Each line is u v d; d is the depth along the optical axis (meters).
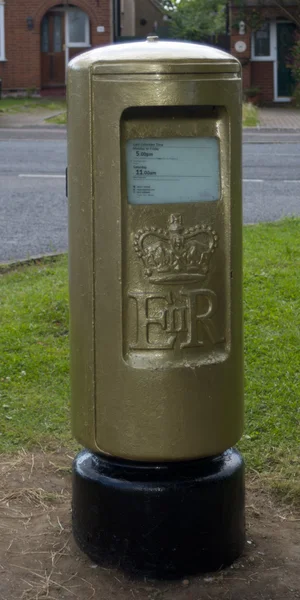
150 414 3.06
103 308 3.06
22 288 7.01
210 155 3.06
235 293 3.16
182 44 3.06
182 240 3.03
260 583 3.16
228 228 3.10
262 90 30.14
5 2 31.22
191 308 3.06
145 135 3.00
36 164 15.41
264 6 28.89
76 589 3.13
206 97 2.94
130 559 3.17
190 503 3.11
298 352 5.48
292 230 9.18
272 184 13.05
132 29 39.19
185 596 3.09
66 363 5.38
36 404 4.83
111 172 2.98
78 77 3.01
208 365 3.08
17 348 5.62
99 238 3.04
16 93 31.95
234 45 29.70
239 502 3.27
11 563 3.30
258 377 5.11
